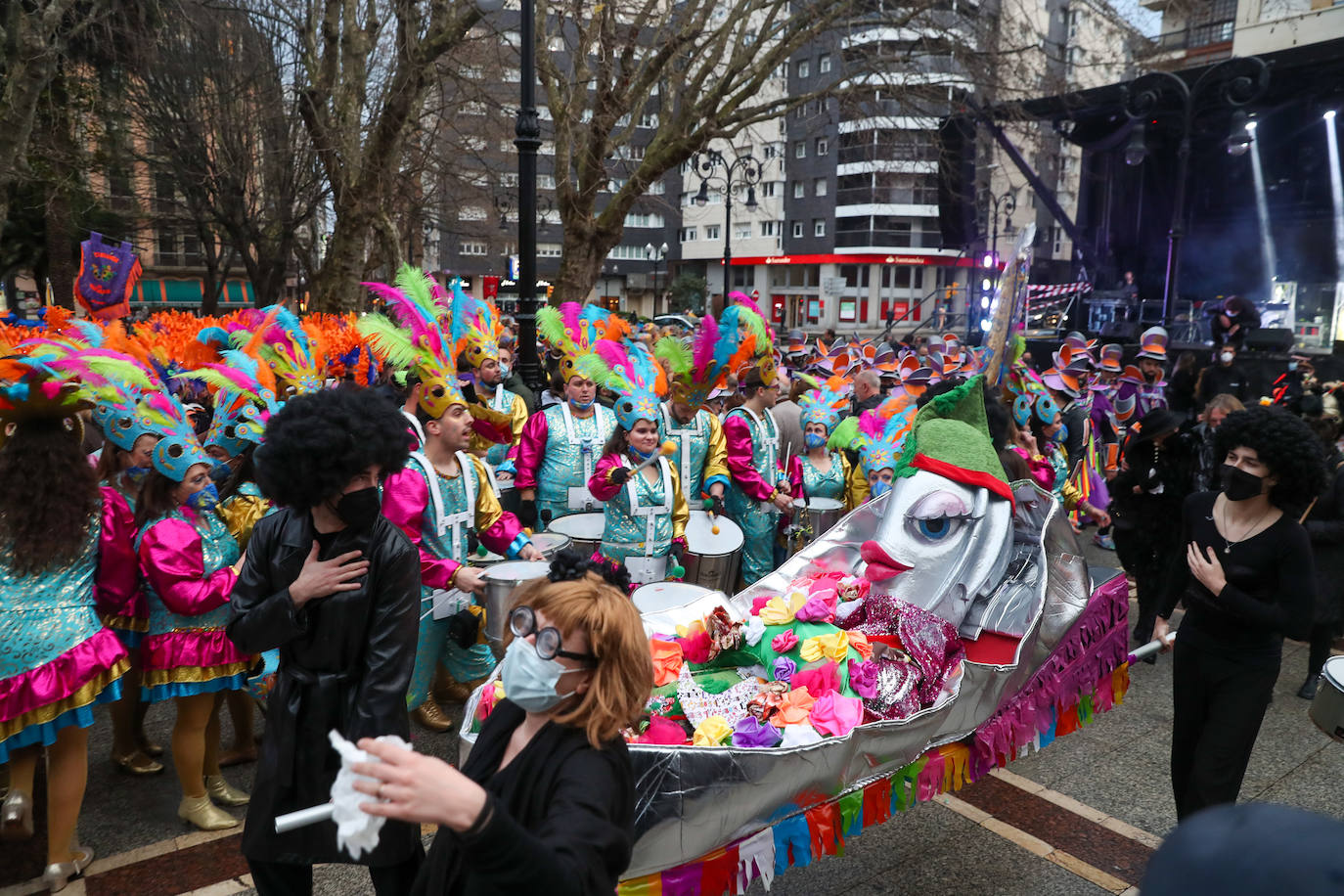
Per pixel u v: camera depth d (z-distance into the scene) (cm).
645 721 295
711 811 258
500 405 660
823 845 288
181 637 372
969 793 432
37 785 427
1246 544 340
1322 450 328
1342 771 461
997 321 526
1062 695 380
